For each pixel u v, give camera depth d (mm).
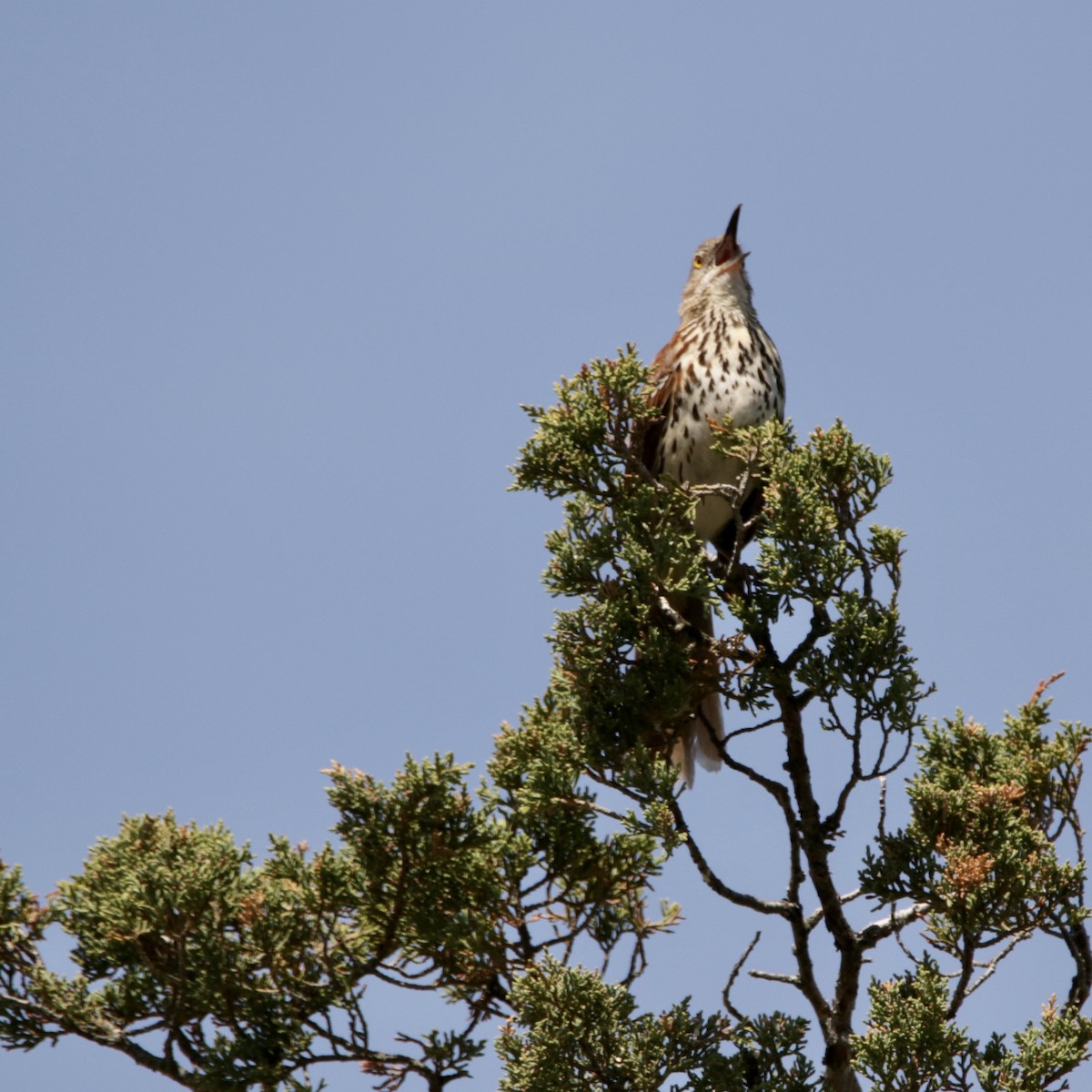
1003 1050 10477
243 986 10375
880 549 10648
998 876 9977
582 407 11109
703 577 11047
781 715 10688
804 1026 10289
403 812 10477
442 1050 10250
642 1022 9930
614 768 11078
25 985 10656
